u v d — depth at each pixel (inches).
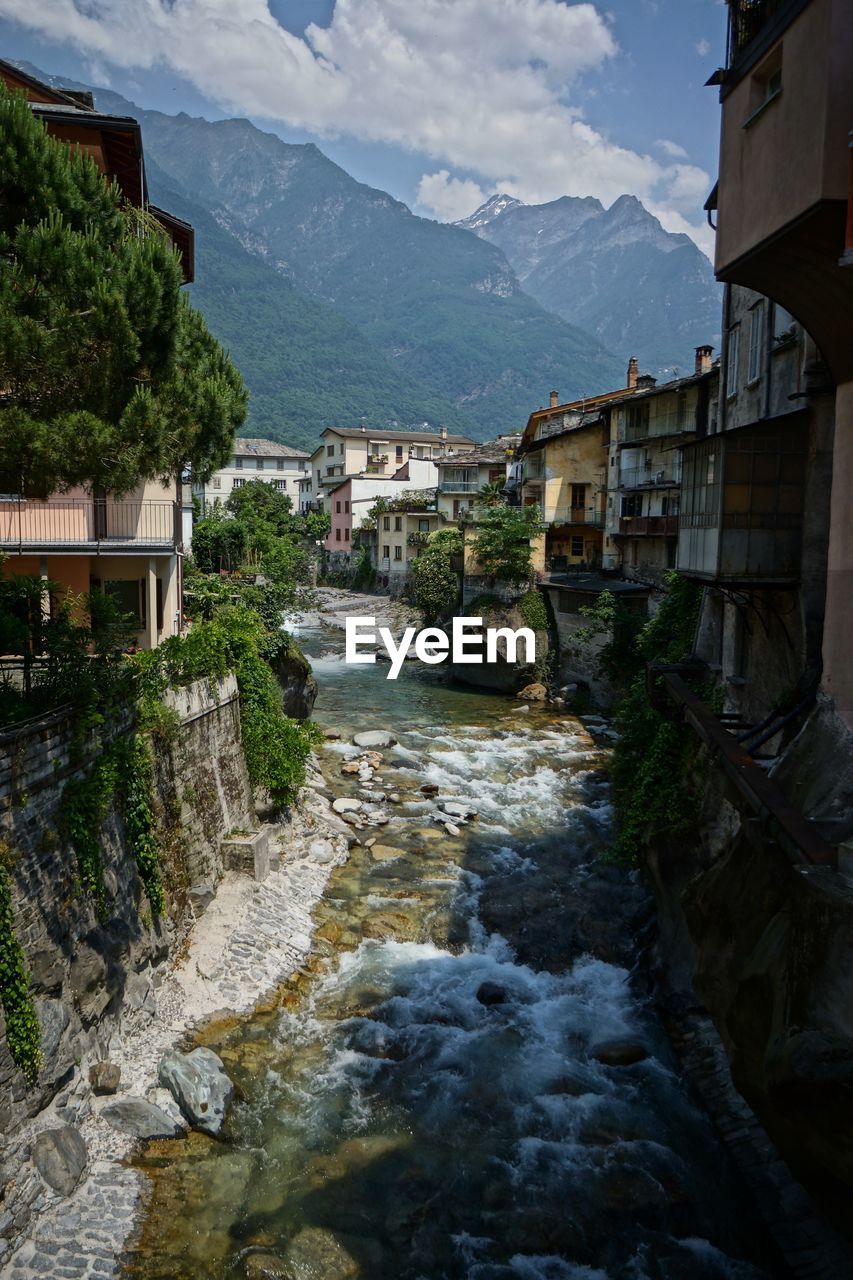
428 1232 449.7
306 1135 510.9
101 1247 419.5
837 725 443.5
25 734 468.1
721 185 477.1
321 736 1290.6
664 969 665.0
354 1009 634.8
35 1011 454.9
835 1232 435.5
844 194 364.2
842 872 339.9
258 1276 416.2
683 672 734.5
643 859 726.5
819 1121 326.3
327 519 3769.7
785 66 399.2
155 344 560.4
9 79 834.2
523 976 690.8
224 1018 605.6
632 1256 441.7
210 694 781.9
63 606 590.9
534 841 949.2
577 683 1662.2
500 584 1831.9
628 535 1742.1
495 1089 557.0
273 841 877.8
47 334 475.2
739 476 538.0
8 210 509.4
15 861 450.9
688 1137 522.6
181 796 698.2
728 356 776.3
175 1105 513.0
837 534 453.7
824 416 519.8
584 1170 494.9
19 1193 420.2
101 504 884.6
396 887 828.0
